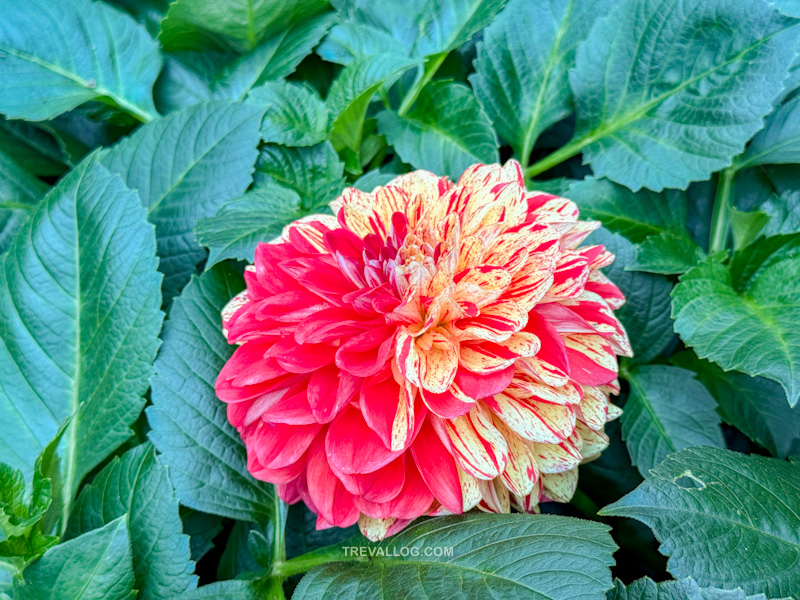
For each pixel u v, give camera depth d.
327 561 0.28
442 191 0.30
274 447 0.25
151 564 0.27
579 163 0.42
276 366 0.25
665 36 0.36
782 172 0.38
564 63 0.39
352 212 0.28
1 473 0.25
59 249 0.32
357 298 0.24
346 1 0.40
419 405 0.24
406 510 0.24
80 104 0.40
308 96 0.37
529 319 0.25
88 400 0.30
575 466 0.27
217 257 0.31
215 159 0.36
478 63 0.39
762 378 0.34
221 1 0.37
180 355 0.30
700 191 0.39
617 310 0.35
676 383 0.34
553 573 0.24
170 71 0.42
